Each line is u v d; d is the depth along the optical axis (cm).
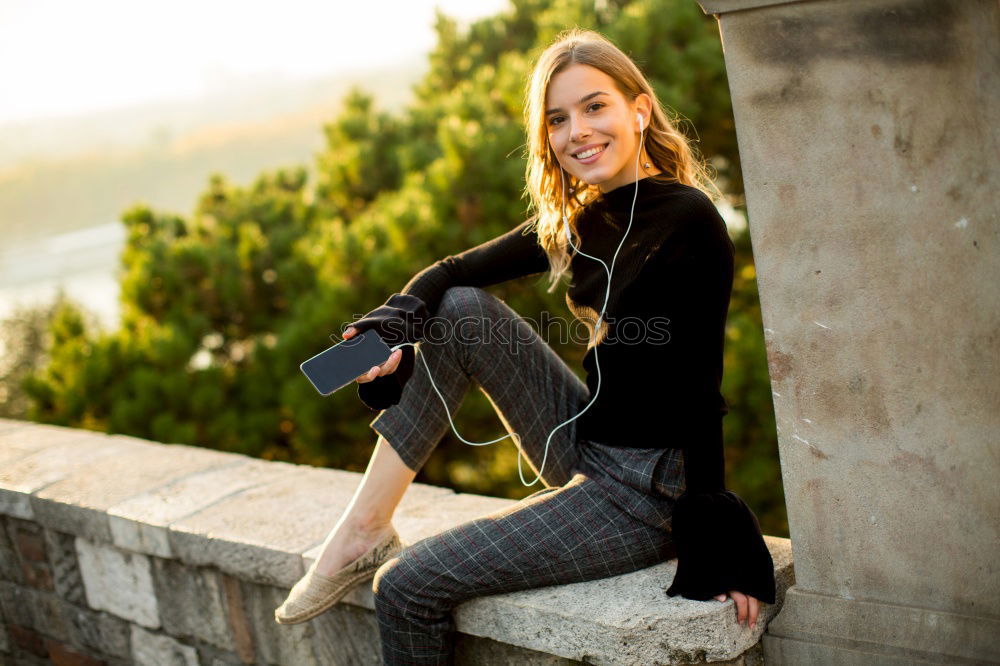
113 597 246
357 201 682
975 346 129
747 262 534
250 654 219
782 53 132
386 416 176
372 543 180
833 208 134
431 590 162
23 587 273
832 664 150
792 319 141
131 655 248
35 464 283
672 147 167
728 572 151
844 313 137
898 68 125
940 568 139
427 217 480
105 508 238
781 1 128
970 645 137
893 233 131
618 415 162
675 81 500
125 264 653
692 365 151
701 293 149
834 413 142
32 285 2684
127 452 288
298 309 525
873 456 140
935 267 129
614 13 569
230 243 634
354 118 684
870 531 143
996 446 131
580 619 155
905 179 128
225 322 599
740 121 137
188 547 219
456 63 752
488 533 161
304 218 668
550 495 166
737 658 154
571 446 173
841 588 148
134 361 549
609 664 155
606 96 158
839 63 128
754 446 423
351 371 157
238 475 256
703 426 151
